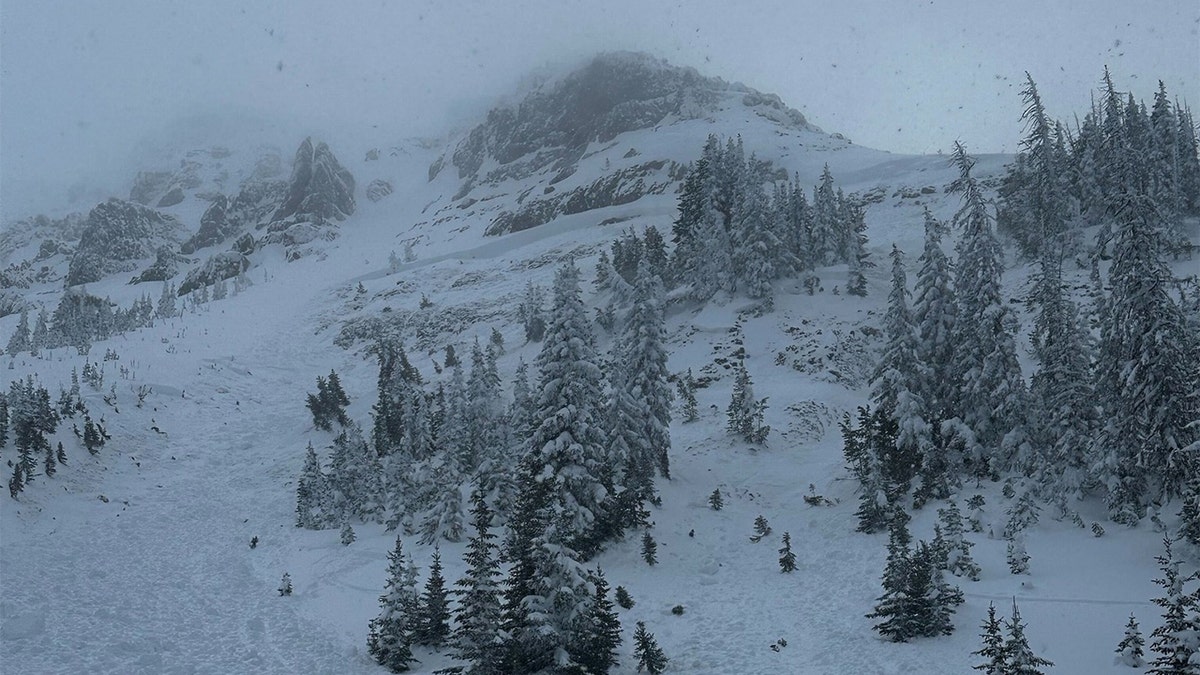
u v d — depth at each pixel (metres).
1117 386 30.20
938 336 40.56
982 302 37.78
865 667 23.14
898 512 35.12
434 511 42.03
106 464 64.38
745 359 66.44
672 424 57.84
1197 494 24.64
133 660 29.17
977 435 38.16
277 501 59.22
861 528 36.19
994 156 116.44
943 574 27.39
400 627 28.00
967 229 39.50
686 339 71.81
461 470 50.25
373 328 112.19
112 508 54.94
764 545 37.69
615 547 37.91
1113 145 53.34
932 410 40.56
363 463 53.69
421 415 58.78
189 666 28.78
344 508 52.19
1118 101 47.94
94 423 70.94
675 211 148.12
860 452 40.81
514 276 122.75
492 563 24.72
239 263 190.50
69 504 53.91
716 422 56.06
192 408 83.06
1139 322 28.94
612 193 171.00
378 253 186.88
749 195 75.06
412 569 28.97
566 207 173.62
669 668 25.64
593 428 37.94
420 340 103.06
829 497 41.97
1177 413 28.09
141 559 44.44
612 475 40.56
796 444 51.78
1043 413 35.59
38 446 59.56
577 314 38.53
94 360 97.62
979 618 24.80
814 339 67.00
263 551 46.97
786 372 63.41
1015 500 33.84
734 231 76.38
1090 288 58.59
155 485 61.84
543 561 24.59
